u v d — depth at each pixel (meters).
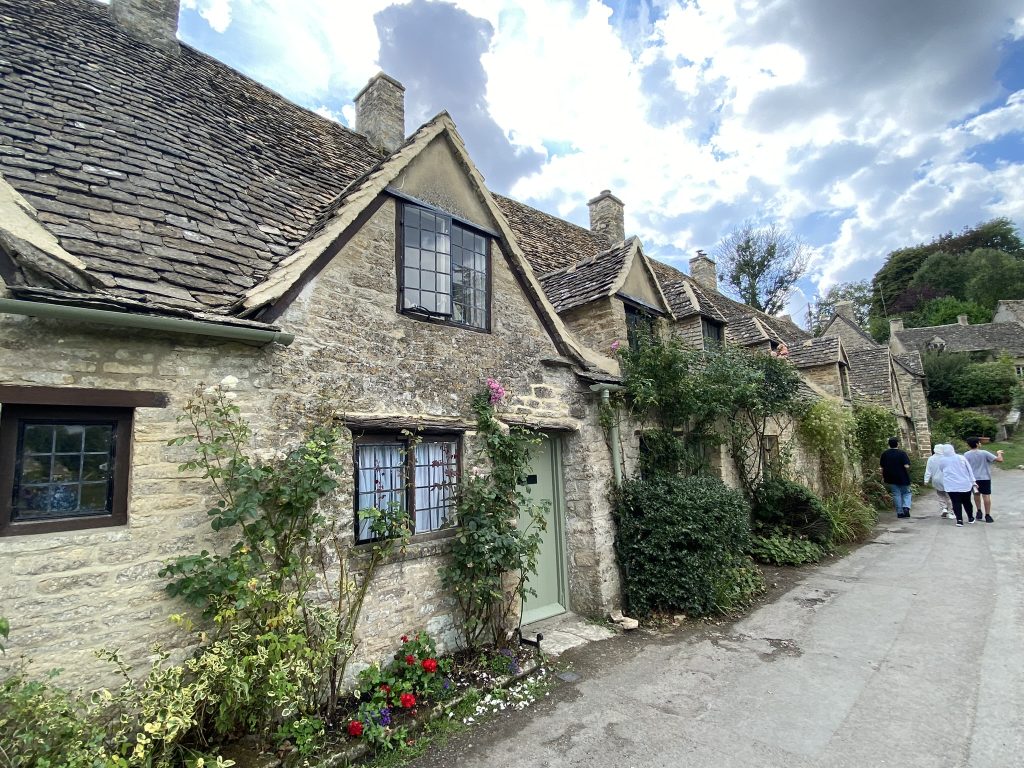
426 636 4.62
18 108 4.32
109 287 3.46
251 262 4.47
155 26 6.77
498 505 5.32
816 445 13.00
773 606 6.73
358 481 4.65
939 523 11.67
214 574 3.38
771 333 15.09
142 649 3.31
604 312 7.89
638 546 6.74
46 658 2.99
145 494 3.43
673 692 4.49
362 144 8.42
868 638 5.42
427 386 5.17
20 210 3.43
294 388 4.18
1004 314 46.19
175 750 3.24
